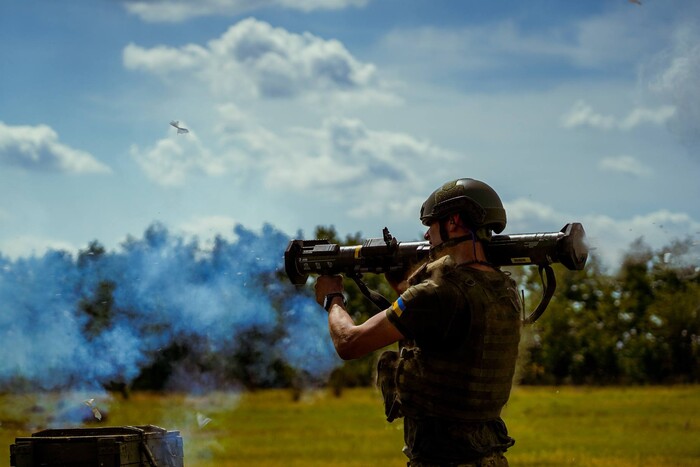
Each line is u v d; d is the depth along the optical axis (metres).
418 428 4.60
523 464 17.80
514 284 4.72
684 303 37.28
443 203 4.64
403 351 4.64
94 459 5.86
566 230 4.53
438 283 4.48
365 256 5.05
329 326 4.81
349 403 35.31
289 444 22.27
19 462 5.95
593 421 26.06
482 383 4.50
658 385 40.34
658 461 17.83
